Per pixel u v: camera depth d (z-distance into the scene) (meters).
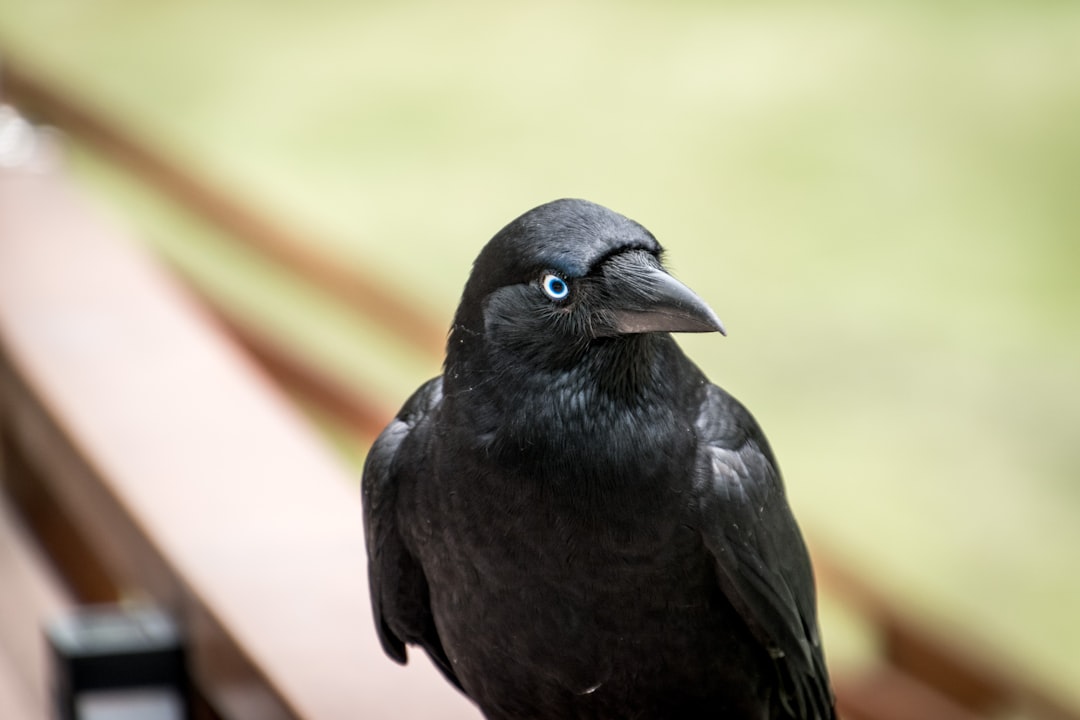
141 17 28.97
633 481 4.30
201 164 11.35
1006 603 15.47
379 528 4.79
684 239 22.30
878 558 16.14
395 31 28.48
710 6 29.20
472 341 4.41
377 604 4.95
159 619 5.49
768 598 4.59
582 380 4.30
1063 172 23.33
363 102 26.02
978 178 23.22
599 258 4.23
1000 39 26.80
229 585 5.24
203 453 6.06
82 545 7.52
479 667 4.74
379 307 9.81
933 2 28.45
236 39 28.23
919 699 8.47
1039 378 18.88
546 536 4.35
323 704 4.75
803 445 18.12
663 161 24.28
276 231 10.50
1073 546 16.22
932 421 18.33
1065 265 21.14
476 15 29.14
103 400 6.50
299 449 6.17
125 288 7.68
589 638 4.51
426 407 4.75
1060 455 17.53
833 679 8.63
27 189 9.02
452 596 4.63
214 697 5.29
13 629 7.27
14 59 13.06
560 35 28.20
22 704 6.62
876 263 21.58
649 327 4.19
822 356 19.69
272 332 10.49
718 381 19.28
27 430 7.14
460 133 25.16
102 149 12.05
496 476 4.34
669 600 4.47
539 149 24.64
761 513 4.56
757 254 21.81
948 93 25.73
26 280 7.72
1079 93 25.14
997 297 20.77
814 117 25.11
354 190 23.42
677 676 4.67
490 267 4.39
